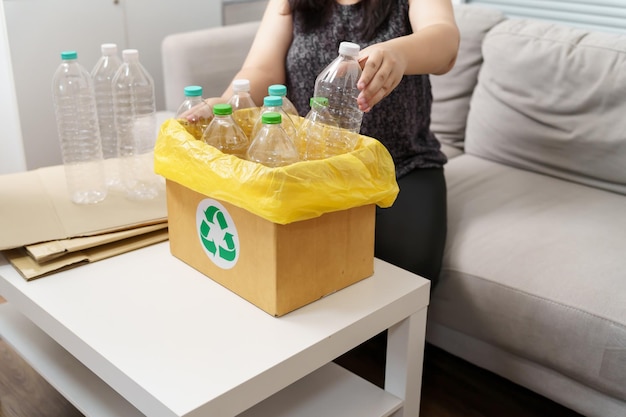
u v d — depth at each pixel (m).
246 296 1.14
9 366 1.76
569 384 1.44
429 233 1.52
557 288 1.40
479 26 2.06
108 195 1.45
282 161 1.12
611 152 1.77
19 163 2.48
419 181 1.66
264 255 1.07
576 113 1.82
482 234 1.60
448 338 1.63
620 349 1.30
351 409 1.24
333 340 1.06
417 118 1.69
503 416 1.60
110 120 1.80
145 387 0.94
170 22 2.73
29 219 1.33
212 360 0.99
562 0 2.28
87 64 2.52
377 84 1.17
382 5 1.54
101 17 2.50
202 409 0.91
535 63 1.87
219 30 2.37
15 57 2.31
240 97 1.34
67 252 1.26
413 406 1.33
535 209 1.70
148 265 1.26
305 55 1.62
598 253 1.47
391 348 1.28
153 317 1.09
